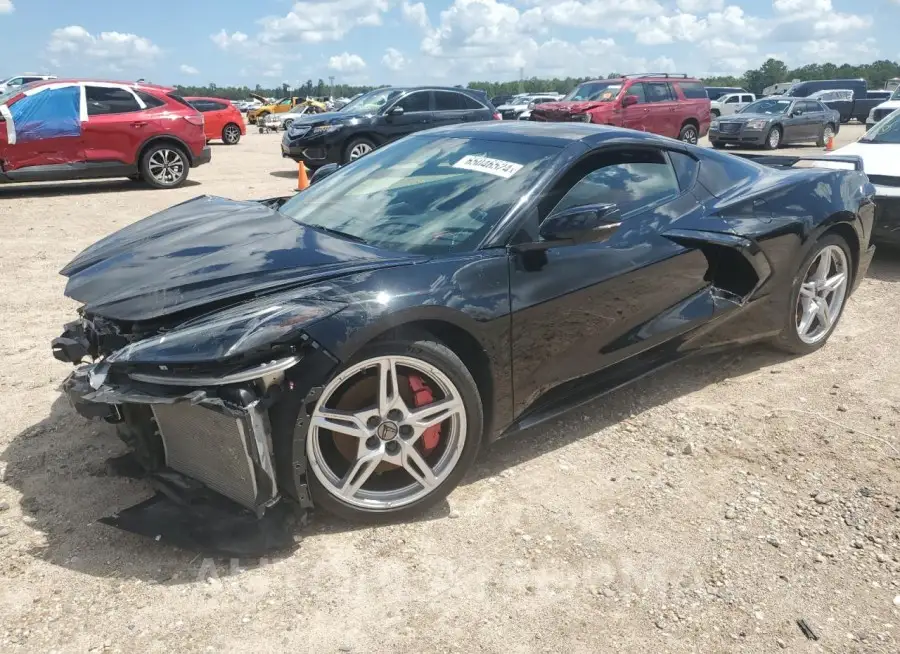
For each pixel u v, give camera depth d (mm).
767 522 2717
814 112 20141
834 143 22172
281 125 29516
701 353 3801
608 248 3164
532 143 3350
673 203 3561
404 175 3436
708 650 2113
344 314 2393
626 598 2322
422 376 2645
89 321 2689
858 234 4301
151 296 2561
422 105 13078
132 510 2525
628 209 3354
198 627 2148
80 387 2359
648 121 17156
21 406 3557
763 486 2955
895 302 5371
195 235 3127
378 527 2645
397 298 2504
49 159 10508
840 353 4359
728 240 3531
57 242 7473
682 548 2564
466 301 2664
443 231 2953
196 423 2408
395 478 2723
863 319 4988
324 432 2541
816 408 3631
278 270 2664
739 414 3574
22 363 4113
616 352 3271
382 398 2541
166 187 11656
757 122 18844
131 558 2436
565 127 3590
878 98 33094
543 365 2984
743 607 2285
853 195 4277
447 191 3178
